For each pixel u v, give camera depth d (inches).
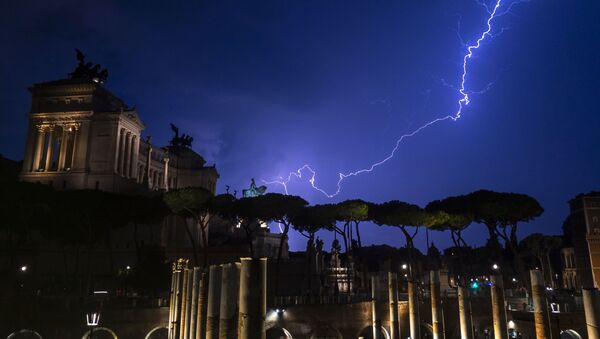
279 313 2220.7
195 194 2861.7
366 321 2390.5
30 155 4234.7
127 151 4407.0
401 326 2447.1
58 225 2797.7
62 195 2886.3
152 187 5083.7
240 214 2940.5
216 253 3518.7
